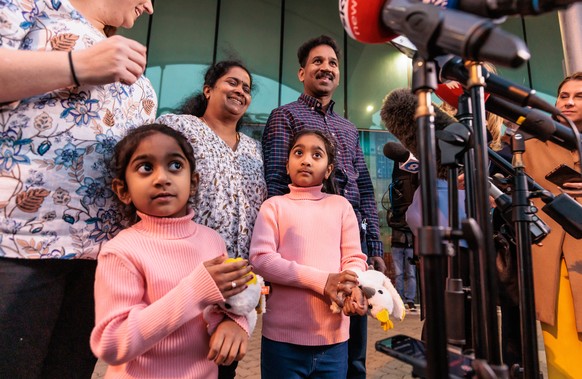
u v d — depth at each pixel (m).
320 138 1.48
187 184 1.02
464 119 0.70
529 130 0.73
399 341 0.60
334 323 1.25
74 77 0.86
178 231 0.99
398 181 2.95
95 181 0.96
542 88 5.71
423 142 0.50
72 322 0.99
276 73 5.84
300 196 1.43
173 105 5.39
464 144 0.62
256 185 1.51
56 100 0.90
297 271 1.21
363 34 0.63
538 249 1.51
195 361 0.91
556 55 5.81
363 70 5.99
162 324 0.79
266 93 5.75
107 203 0.99
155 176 0.95
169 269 0.92
